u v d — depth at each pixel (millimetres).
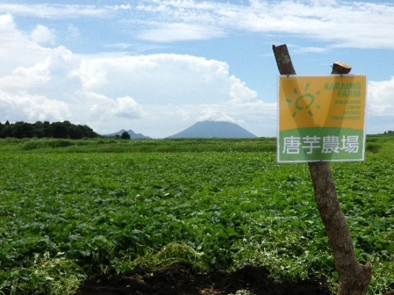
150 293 3684
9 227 5066
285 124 2570
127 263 4008
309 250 4164
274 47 2643
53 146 28109
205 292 3670
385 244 4305
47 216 5645
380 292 3527
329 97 2566
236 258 4203
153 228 4637
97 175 10977
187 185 8820
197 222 4926
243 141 30500
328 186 2697
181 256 4191
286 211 5324
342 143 2605
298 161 2598
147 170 12031
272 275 3830
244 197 6645
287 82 2545
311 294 3609
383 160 13141
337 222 2717
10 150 26844
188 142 28750
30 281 3531
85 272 3979
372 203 6098
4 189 9094
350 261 2744
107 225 4688
